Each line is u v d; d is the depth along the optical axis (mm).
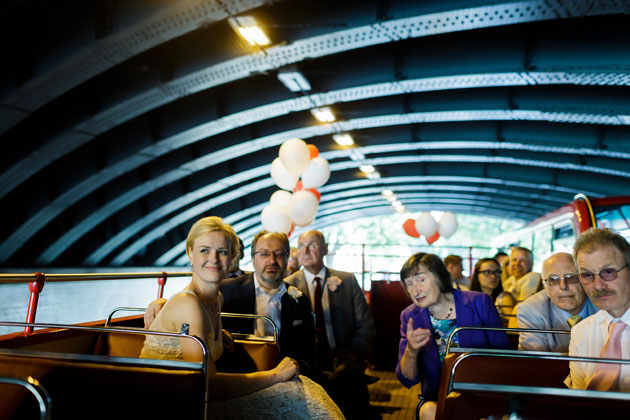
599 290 2229
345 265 18406
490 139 17141
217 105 13914
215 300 2744
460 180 24969
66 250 19391
